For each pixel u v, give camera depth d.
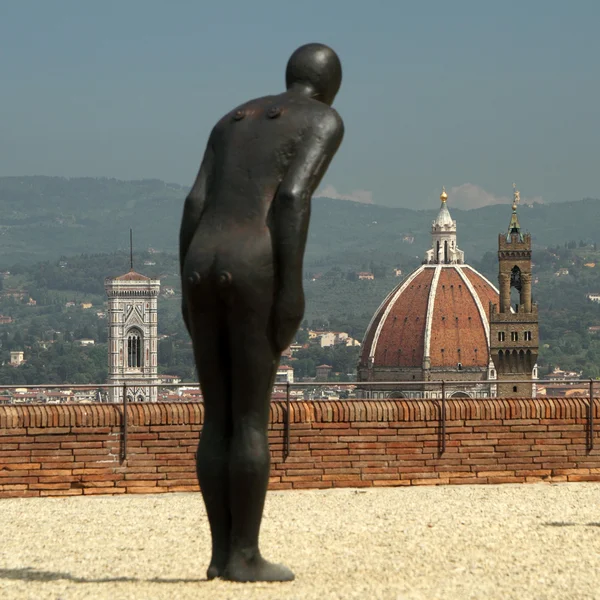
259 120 19.19
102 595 18.42
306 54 20.28
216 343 18.91
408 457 33.75
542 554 22.30
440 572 20.44
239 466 18.81
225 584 18.92
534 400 34.66
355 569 20.88
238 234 18.56
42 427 32.09
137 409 32.62
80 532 25.89
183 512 28.94
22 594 18.69
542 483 34.16
